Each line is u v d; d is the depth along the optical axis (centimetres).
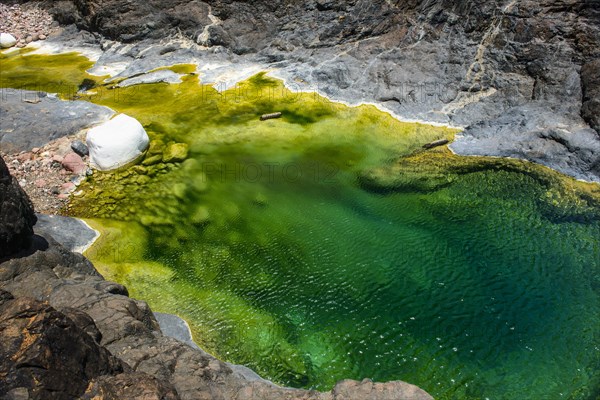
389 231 759
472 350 580
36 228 710
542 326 604
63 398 372
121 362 439
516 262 695
